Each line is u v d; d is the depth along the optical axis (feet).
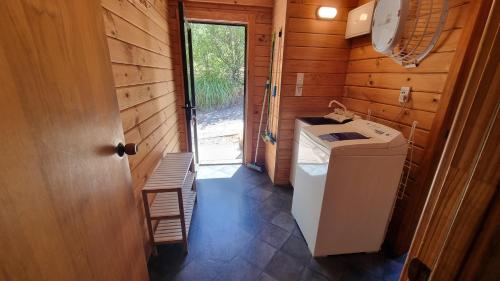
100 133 2.52
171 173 5.66
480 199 0.95
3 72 1.37
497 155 0.88
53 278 1.71
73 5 2.11
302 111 8.05
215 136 15.52
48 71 1.75
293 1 6.85
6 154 1.37
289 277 5.01
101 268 2.42
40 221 1.61
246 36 9.20
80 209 2.09
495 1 0.88
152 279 4.90
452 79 4.11
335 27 7.25
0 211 1.31
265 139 9.52
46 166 1.69
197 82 20.67
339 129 5.74
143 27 5.37
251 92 9.71
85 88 2.26
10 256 1.36
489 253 0.94
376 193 5.03
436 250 1.16
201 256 5.49
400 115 5.48
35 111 1.61
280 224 6.67
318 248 5.40
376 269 5.24
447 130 4.43
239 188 8.69
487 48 0.91
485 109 0.91
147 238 5.32
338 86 7.90
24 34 1.54
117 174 2.91
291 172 8.59
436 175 1.17
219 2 8.43
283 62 7.41
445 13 4.10
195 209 7.36
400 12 4.41
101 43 2.63
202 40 20.02
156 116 6.29
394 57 5.16
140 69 5.10
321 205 4.99
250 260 5.42
